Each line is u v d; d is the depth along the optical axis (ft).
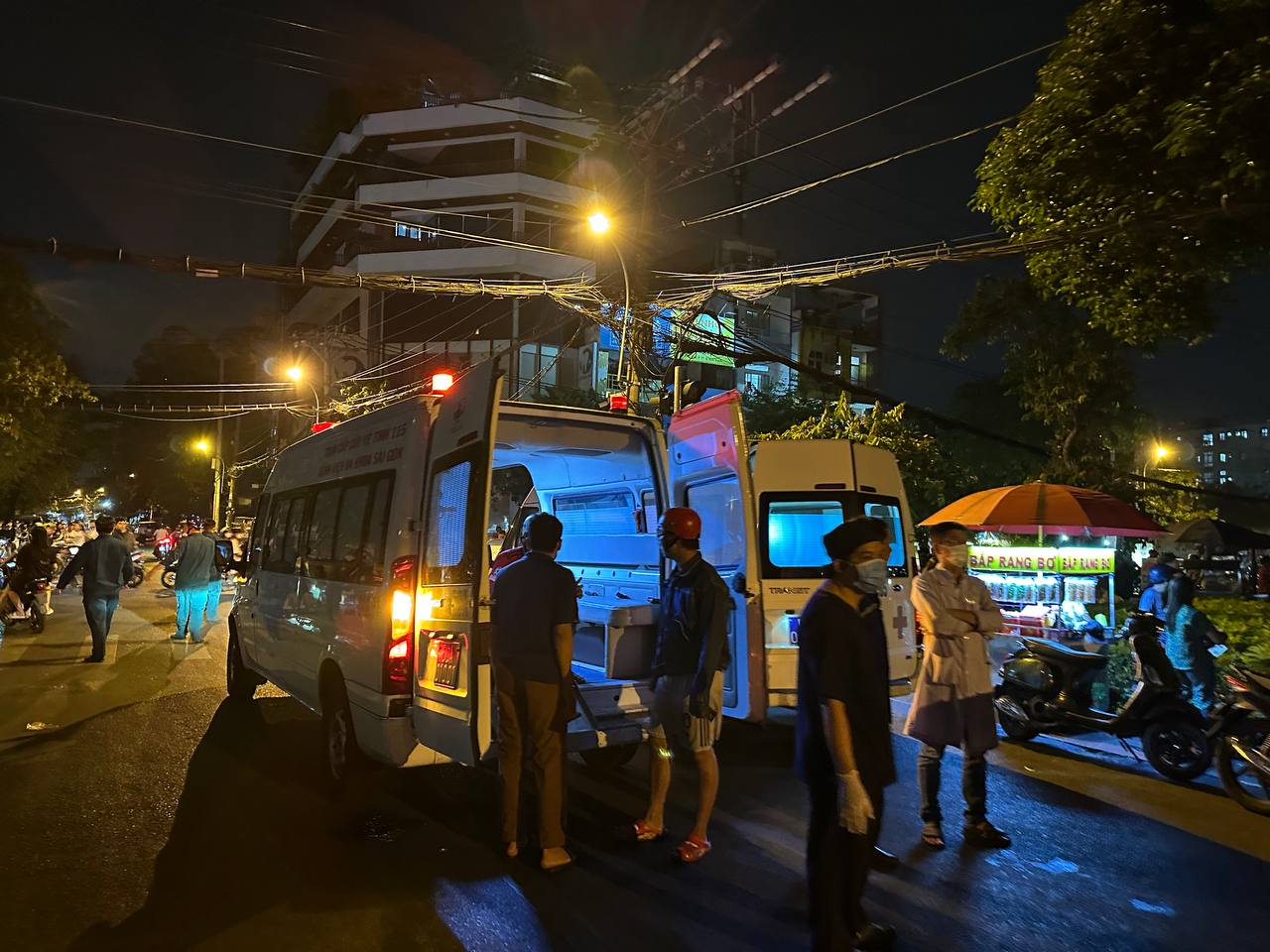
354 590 18.70
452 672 15.76
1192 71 22.62
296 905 13.73
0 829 16.99
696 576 15.64
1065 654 23.80
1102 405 58.59
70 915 13.33
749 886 14.60
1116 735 22.38
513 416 18.94
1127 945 12.83
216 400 192.65
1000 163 26.09
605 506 24.44
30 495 101.71
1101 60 23.41
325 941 12.58
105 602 36.06
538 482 26.96
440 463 17.11
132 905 13.69
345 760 18.81
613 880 14.82
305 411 102.22
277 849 16.11
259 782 20.16
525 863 15.51
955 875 15.30
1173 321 26.02
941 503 55.06
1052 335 57.82
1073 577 45.70
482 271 154.92
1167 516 79.10
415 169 169.27
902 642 25.70
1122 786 20.77
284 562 24.48
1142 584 54.54
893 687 25.27
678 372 48.91
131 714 26.84
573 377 147.13
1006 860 16.02
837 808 10.98
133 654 38.17
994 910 13.92
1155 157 23.32
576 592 15.70
